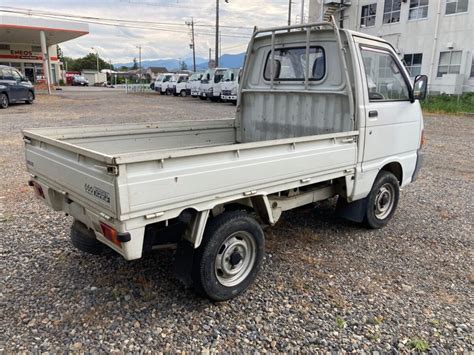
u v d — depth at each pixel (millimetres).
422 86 4605
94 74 74438
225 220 3057
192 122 4789
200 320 2980
